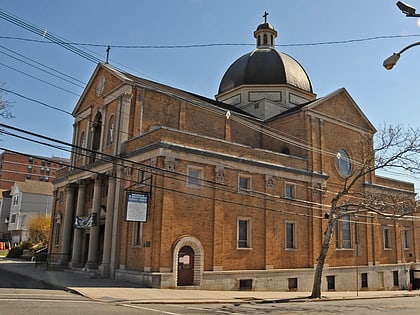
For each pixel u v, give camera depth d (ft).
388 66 39.47
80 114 115.34
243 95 130.62
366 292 105.91
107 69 101.91
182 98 98.99
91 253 93.71
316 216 103.30
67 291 65.16
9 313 39.70
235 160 88.99
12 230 244.42
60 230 117.91
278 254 93.40
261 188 93.40
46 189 255.09
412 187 137.59
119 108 92.63
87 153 105.81
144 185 80.74
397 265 125.59
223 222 84.89
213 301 62.34
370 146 106.01
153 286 72.59
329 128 114.21
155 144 79.00
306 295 82.07
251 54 136.67
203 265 79.87
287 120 113.29
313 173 104.47
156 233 75.51
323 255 78.69
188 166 81.71
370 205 88.12
